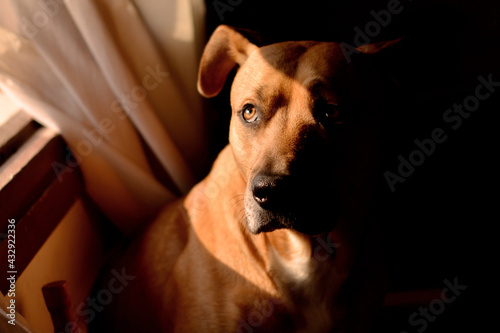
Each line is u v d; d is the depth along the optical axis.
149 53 2.04
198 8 2.07
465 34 1.73
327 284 1.55
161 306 1.69
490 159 2.08
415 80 1.65
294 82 1.33
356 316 1.65
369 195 1.53
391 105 1.68
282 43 1.44
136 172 2.07
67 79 1.87
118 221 2.18
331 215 1.33
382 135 1.50
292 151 1.28
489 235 2.21
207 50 1.62
